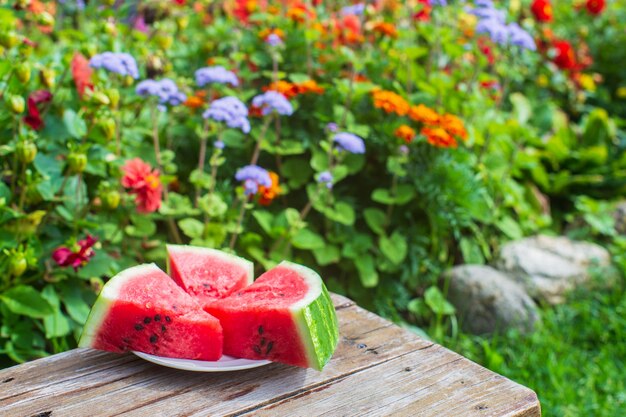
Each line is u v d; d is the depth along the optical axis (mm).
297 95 2887
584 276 3049
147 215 2340
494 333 2736
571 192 3816
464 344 2635
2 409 1270
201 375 1354
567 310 2902
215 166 2520
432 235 2885
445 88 3115
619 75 5082
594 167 3863
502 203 3254
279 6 3514
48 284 2125
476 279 2834
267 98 2350
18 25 2635
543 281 2994
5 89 2078
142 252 2402
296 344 1343
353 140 2422
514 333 2680
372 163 2938
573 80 4430
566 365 2518
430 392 1345
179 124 2822
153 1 2955
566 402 2295
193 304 1382
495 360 2463
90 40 2562
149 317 1357
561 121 4102
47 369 1356
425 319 2840
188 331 1354
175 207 2420
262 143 2730
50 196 2088
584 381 2451
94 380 1335
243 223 2650
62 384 1324
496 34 2973
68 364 1370
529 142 3844
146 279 1406
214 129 2639
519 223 3363
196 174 2428
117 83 2361
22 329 2064
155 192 2152
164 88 2248
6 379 1331
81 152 2025
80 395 1303
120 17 2686
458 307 2826
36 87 2289
